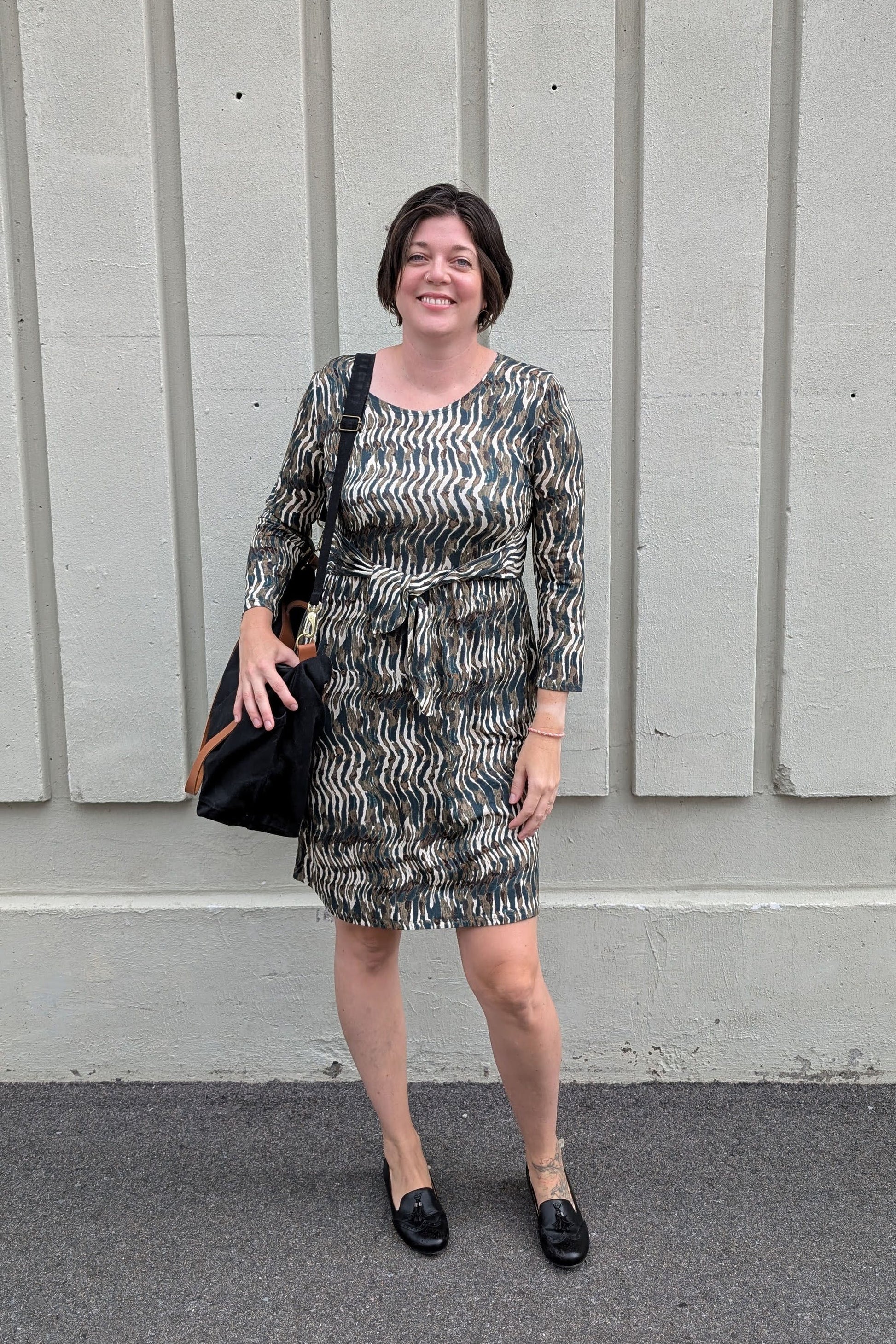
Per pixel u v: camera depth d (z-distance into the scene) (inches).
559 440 81.7
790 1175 96.3
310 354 102.8
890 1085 110.2
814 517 104.1
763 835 110.0
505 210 100.3
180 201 101.9
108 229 101.0
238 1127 104.1
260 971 110.3
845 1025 110.2
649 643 106.0
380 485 78.7
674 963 109.9
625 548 106.3
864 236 100.2
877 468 103.3
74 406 103.3
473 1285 84.0
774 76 99.5
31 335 103.9
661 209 100.0
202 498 104.7
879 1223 90.0
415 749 80.3
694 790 107.9
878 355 101.7
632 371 103.7
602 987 110.2
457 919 81.6
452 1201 93.4
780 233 101.6
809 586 105.2
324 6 99.3
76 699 107.3
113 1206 93.0
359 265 101.4
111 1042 111.1
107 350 102.6
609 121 99.0
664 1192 94.1
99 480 104.3
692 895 110.0
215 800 78.6
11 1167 98.1
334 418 83.0
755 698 107.7
